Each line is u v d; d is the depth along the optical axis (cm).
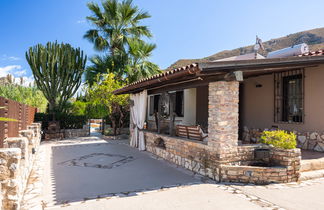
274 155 563
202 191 472
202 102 1038
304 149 753
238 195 448
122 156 846
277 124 848
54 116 1325
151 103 1484
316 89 731
